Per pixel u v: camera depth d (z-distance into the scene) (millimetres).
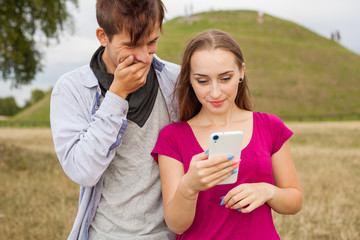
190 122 1888
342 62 45875
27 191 6203
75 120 1819
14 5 9562
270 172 1754
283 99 35156
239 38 49469
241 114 1878
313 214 4836
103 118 1689
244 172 1719
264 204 1764
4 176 7418
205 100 1729
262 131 1813
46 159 9562
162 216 1907
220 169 1461
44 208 5207
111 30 1639
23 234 4281
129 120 1853
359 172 7340
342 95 36375
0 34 9219
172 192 1760
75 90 1855
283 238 4070
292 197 1761
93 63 1885
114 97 1709
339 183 6496
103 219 1869
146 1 1604
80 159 1684
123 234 1842
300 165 8164
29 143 14656
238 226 1693
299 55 46656
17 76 11109
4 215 4910
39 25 10289
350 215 4762
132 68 1672
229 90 1690
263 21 60312
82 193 1931
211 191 1708
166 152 1813
